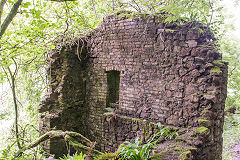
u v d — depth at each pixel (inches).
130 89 221.0
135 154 138.8
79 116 265.7
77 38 255.3
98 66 252.4
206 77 174.4
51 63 250.7
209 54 175.5
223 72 187.8
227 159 253.1
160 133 187.5
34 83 272.7
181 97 185.8
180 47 186.4
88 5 304.8
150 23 203.8
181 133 174.1
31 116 276.8
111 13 238.1
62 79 248.2
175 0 161.2
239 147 282.2
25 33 184.1
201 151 158.1
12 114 282.7
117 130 224.1
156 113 201.9
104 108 247.3
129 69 221.9
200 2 179.6
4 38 176.9
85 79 267.7
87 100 266.5
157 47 200.1
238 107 374.9
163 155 141.6
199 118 173.2
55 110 247.6
